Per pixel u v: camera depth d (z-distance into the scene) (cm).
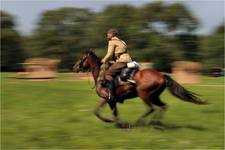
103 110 1803
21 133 1455
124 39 9869
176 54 9675
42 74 3653
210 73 7544
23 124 1560
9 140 1387
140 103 1923
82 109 1805
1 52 9769
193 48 9969
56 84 2766
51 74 3684
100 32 10056
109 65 1500
